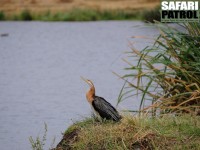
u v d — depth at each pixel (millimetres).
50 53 36875
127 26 49781
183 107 13031
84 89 24594
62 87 25172
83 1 63625
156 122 12688
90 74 28188
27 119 19250
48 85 25859
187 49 13562
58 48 39094
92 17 57500
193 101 13383
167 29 14477
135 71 28297
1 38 44688
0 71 30297
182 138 11906
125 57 33531
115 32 45938
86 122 13297
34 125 18375
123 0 63125
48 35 46094
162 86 13867
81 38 43625
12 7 61844
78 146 12367
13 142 16438
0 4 62562
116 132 12336
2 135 17250
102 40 41875
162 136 12055
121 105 19438
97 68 30062
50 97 23031
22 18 57875
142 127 12383
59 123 18531
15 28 50969
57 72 29453
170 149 11711
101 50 37062
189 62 13391
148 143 11977
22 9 61375
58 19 57625
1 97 23328
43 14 59062
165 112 13500
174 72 13680
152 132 12180
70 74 28609
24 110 20688
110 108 13000
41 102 22094
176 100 13562
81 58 34125
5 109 20953
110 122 12961
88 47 38781
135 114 13461
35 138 16797
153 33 42781
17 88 25359
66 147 12672
